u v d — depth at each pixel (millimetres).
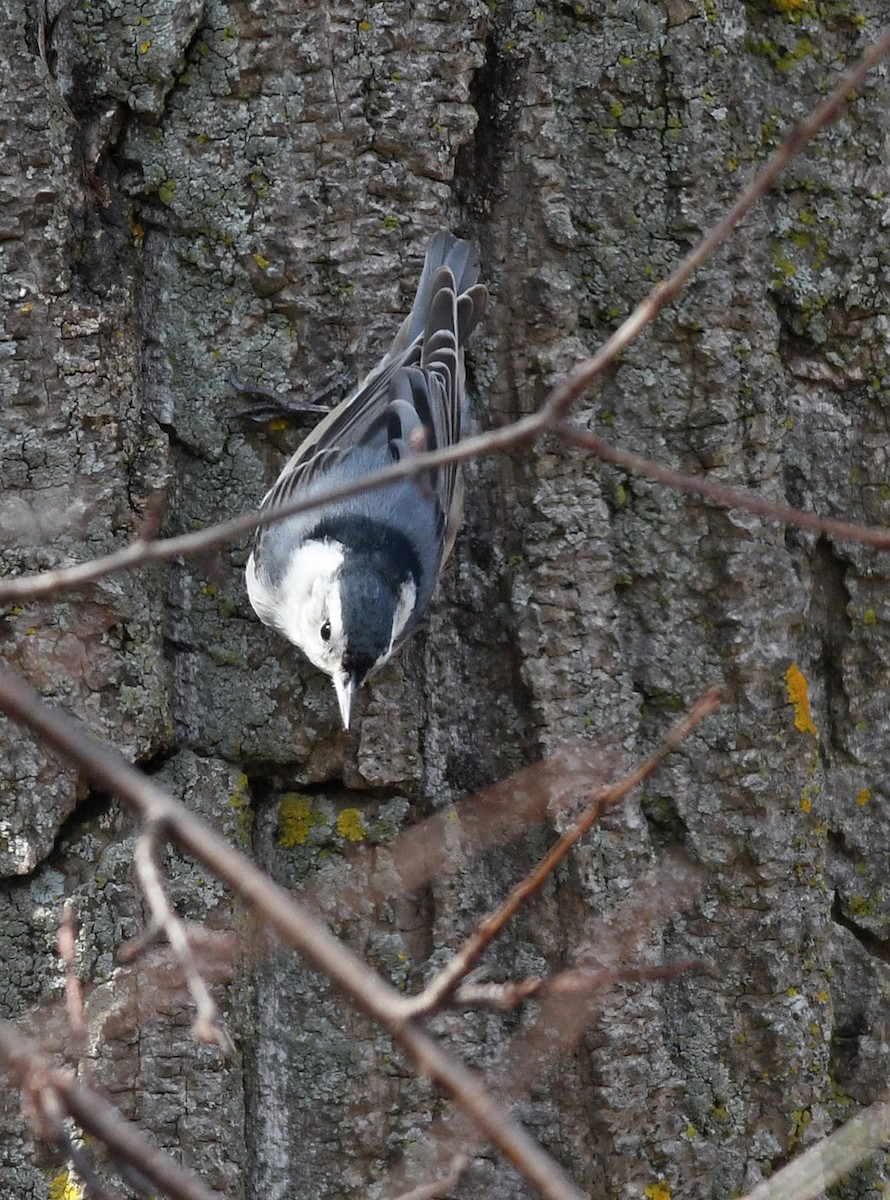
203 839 3273
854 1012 7770
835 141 7871
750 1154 7309
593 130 7633
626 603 7523
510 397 7629
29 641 6715
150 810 3299
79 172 7082
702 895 7375
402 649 7414
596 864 7215
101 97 7105
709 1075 7332
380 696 7297
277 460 7406
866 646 7887
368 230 7336
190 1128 6680
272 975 7031
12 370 6812
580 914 7199
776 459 7633
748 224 7652
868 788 7863
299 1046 6980
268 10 7207
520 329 7590
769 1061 7379
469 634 7543
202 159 7227
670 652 7480
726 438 7531
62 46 7102
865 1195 7480
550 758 7297
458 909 7227
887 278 7945
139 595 6988
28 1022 6551
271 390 7305
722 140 7648
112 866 6711
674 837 7422
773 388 7652
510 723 7449
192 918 6801
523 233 7598
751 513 7492
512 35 7594
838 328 7922
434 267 7293
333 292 7332
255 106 7234
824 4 7895
